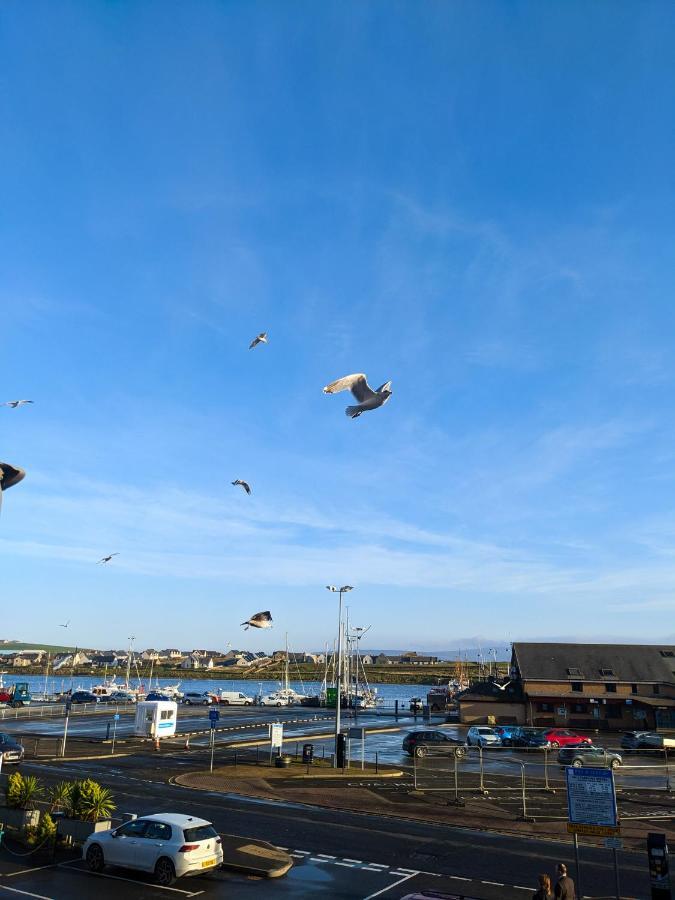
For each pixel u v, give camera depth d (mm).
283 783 32688
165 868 17641
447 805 28188
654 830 24719
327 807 27703
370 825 24766
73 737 50875
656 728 63625
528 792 31219
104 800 21609
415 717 75062
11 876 18172
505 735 50781
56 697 98688
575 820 16766
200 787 31281
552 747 48094
